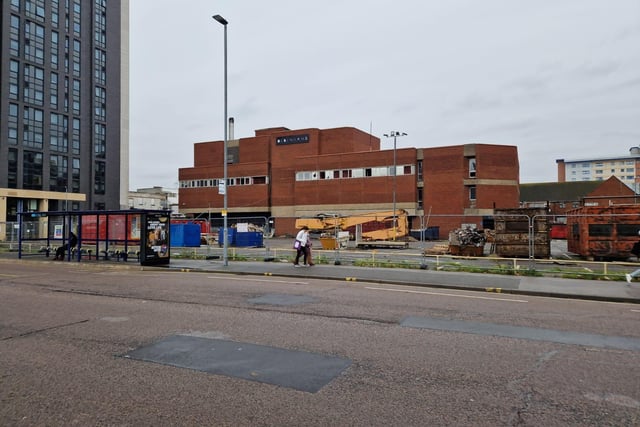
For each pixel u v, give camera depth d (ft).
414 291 39.37
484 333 23.31
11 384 15.88
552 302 34.40
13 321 26.02
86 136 189.88
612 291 38.63
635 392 15.25
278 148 195.31
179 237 106.22
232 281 46.09
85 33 191.93
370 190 168.76
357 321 26.07
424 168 159.94
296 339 21.88
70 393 15.03
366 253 81.15
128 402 14.26
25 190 162.30
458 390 15.30
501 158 153.58
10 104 160.35
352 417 13.14
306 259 59.57
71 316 27.45
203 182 210.59
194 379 16.31
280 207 191.72
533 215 70.49
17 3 163.84
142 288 40.29
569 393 15.11
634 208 64.49
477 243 75.20
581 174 508.53
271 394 14.89
